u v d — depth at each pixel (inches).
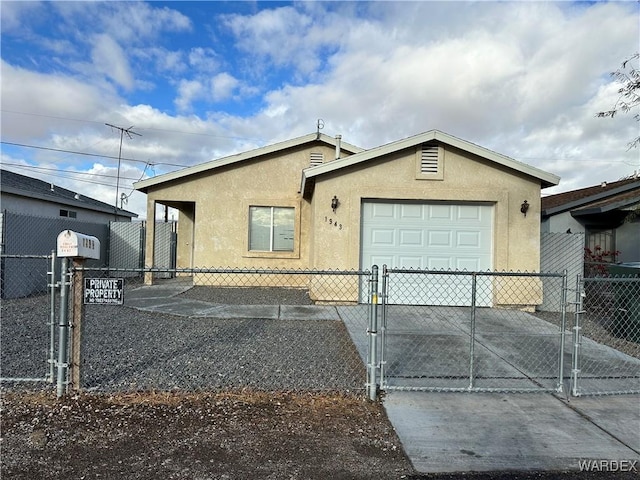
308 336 277.7
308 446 142.9
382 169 382.6
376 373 205.8
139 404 170.2
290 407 171.5
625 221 493.4
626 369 225.1
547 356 246.4
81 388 181.6
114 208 997.8
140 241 643.5
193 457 134.5
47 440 142.5
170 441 143.7
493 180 382.6
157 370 208.7
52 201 759.1
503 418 166.2
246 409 168.6
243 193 523.2
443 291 388.2
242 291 477.4
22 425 152.0
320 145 527.5
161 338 267.3
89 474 124.5
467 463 134.7
